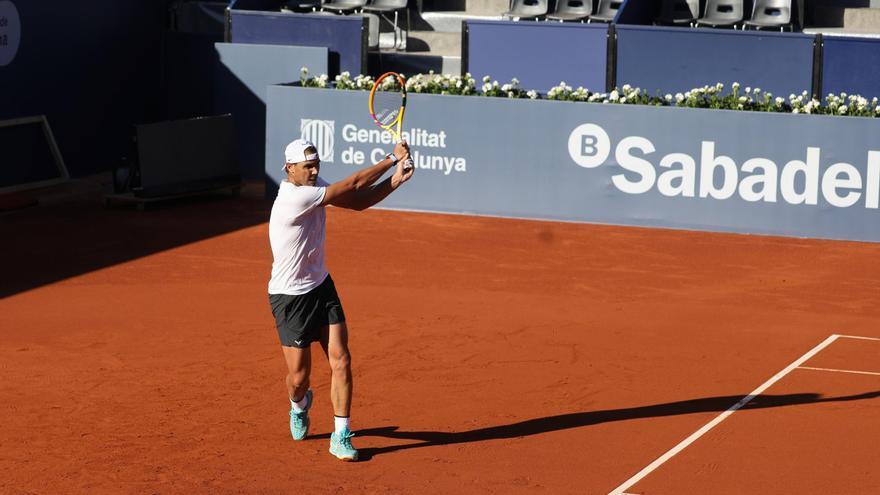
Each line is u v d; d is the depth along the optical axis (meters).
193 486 16.73
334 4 51.19
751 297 28.78
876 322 26.50
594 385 21.73
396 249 33.50
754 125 35.47
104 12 47.31
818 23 49.69
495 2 52.22
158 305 27.36
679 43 41.88
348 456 17.69
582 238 35.22
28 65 43.44
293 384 17.95
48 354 23.44
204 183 40.62
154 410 20.12
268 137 40.22
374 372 22.42
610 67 42.59
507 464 17.72
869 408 20.41
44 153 44.41
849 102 40.88
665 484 16.92
